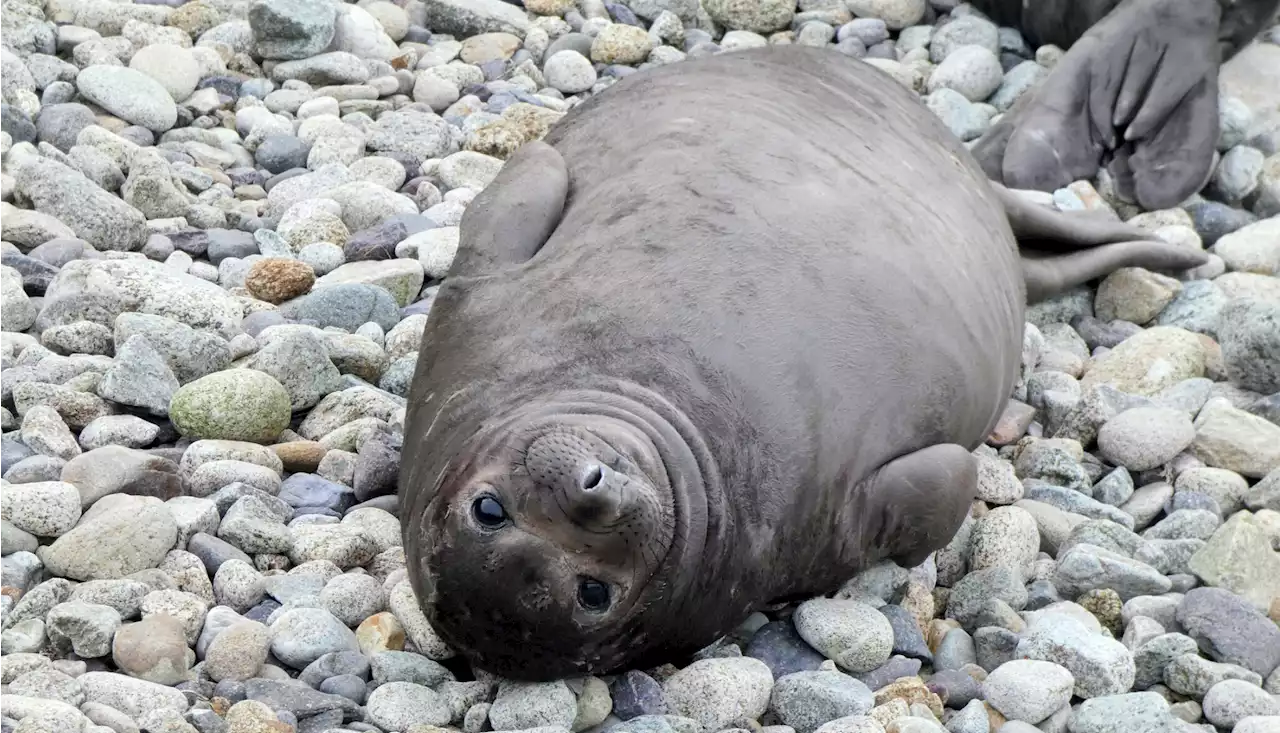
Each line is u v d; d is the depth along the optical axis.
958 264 3.15
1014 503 3.25
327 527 2.99
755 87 3.31
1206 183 4.16
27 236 3.52
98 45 4.13
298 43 4.23
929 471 2.92
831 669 2.88
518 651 2.74
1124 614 3.04
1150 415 3.37
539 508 2.65
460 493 2.70
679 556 2.73
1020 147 4.10
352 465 3.14
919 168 3.32
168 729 2.61
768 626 2.95
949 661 2.95
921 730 2.72
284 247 3.64
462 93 4.32
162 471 3.05
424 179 3.91
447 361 2.90
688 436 2.76
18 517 2.91
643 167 3.09
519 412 2.76
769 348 2.85
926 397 2.97
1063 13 4.50
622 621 2.73
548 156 3.17
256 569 2.96
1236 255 3.92
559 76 4.38
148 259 3.49
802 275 2.92
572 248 2.96
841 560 2.92
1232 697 2.86
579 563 2.67
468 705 2.78
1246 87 4.34
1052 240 3.80
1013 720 2.84
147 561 2.90
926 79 4.47
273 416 3.19
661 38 4.58
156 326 3.27
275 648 2.80
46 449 3.06
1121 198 4.09
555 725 2.72
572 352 2.81
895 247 3.04
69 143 3.86
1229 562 3.08
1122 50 4.21
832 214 3.02
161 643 2.75
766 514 2.81
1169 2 4.23
